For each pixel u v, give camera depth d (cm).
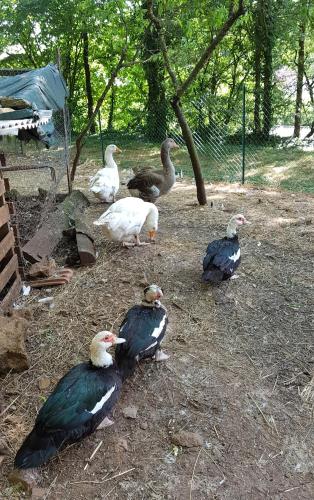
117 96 1109
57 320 222
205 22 435
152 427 158
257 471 142
